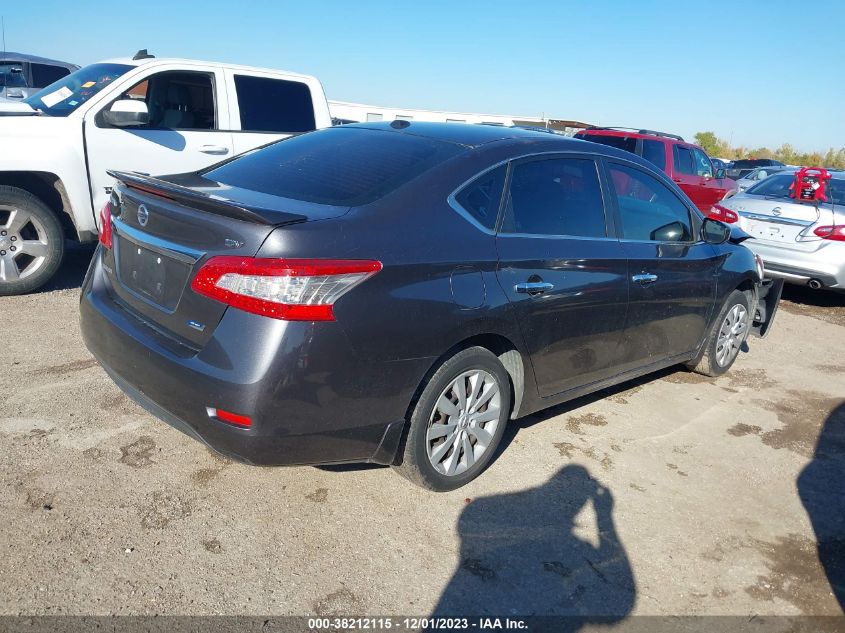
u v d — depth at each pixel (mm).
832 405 5285
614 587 2961
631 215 4305
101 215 3721
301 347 2699
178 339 2914
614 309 4055
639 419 4664
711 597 2971
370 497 3400
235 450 2781
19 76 12727
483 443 3547
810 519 3648
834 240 7895
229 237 2766
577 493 3641
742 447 4410
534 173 3719
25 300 5848
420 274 3016
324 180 3350
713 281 5020
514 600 2816
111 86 6203
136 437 3715
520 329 3473
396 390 3000
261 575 2805
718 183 12562
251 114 7031
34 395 4070
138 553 2852
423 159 3445
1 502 3062
